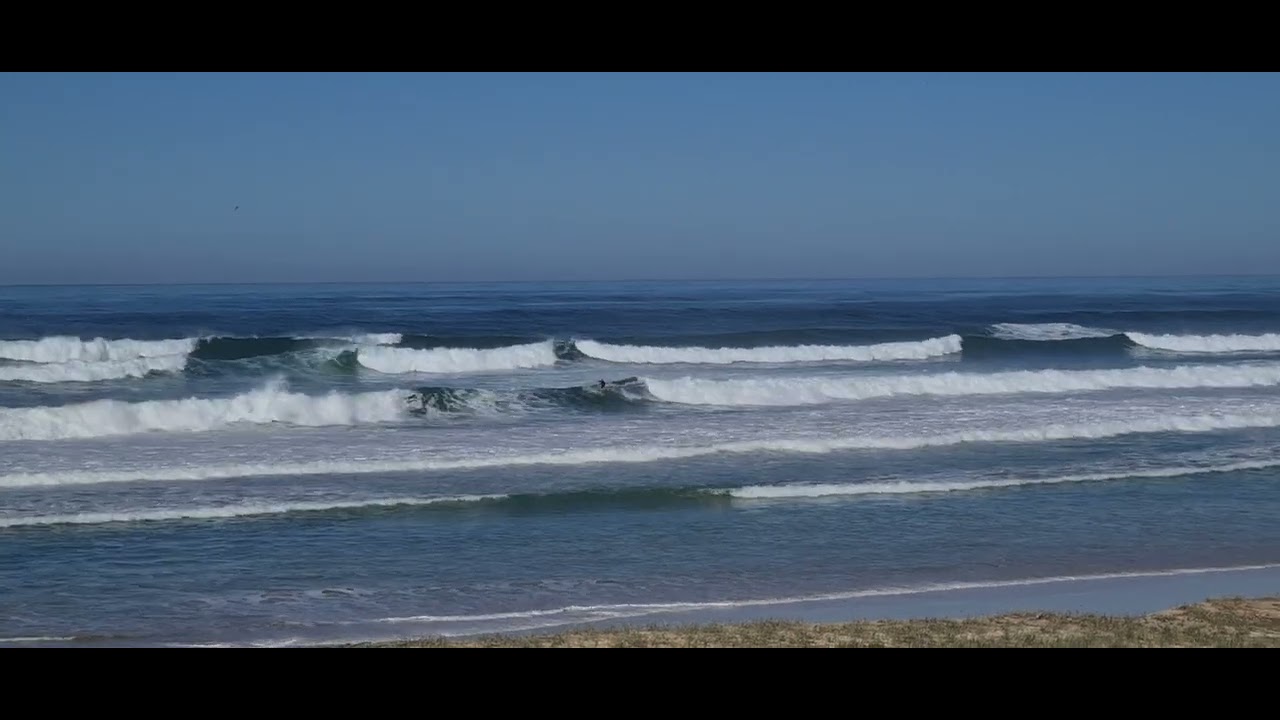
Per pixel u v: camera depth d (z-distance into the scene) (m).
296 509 16.52
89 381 29.69
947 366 36.66
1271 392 29.86
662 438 22.38
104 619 11.70
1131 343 42.44
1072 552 14.86
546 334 45.00
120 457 19.95
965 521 16.52
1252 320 56.41
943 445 22.23
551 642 10.34
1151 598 12.72
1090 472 19.81
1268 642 10.20
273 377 31.33
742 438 22.31
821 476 19.30
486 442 21.88
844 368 35.84
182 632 11.29
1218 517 16.84
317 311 60.06
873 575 13.73
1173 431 24.05
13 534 15.11
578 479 18.86
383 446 21.38
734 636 10.49
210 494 17.45
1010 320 55.72
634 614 12.04
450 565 14.04
